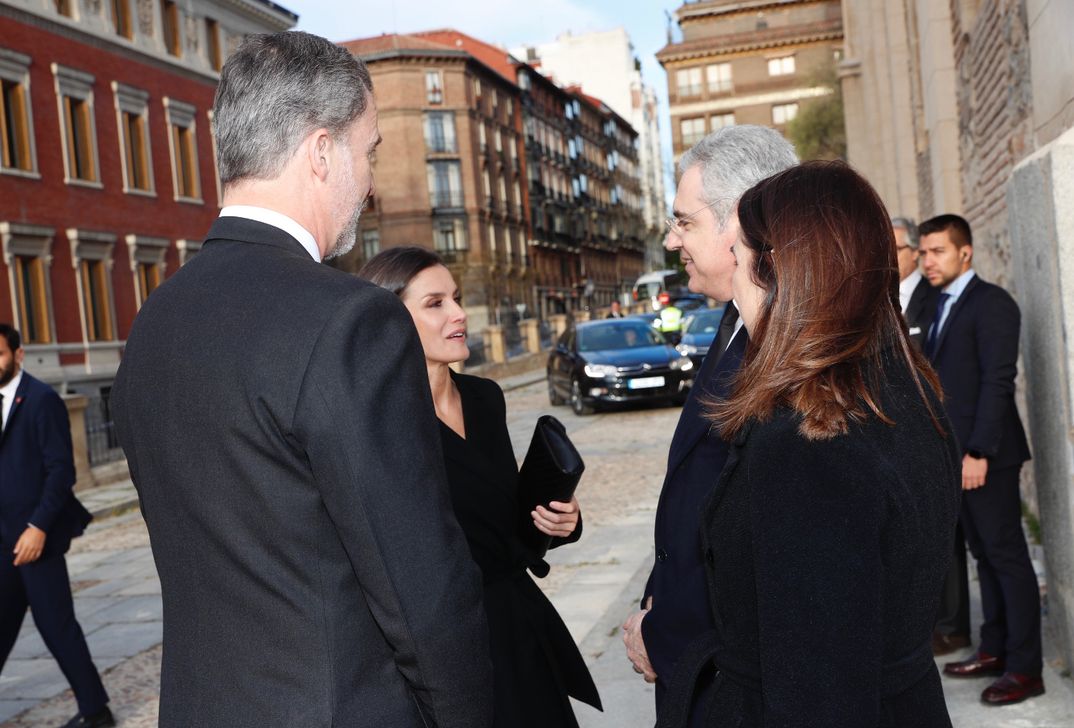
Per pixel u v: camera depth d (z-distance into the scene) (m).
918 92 11.49
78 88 24.33
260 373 1.35
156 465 1.45
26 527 4.26
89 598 7.31
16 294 22.17
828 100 50.50
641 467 10.51
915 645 1.37
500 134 61.78
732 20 62.44
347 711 1.35
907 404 1.40
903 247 4.30
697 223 1.92
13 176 22.17
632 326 16.39
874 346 1.39
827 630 1.20
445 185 55.19
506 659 2.29
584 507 8.63
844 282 1.38
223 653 1.41
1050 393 3.59
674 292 49.62
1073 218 3.31
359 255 55.00
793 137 51.00
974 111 7.37
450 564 1.39
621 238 92.19
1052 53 4.45
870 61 16.19
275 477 1.35
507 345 29.31
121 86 25.78
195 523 1.41
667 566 1.90
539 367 31.16
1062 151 3.31
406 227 54.50
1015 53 5.45
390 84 54.31
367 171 1.63
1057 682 3.73
